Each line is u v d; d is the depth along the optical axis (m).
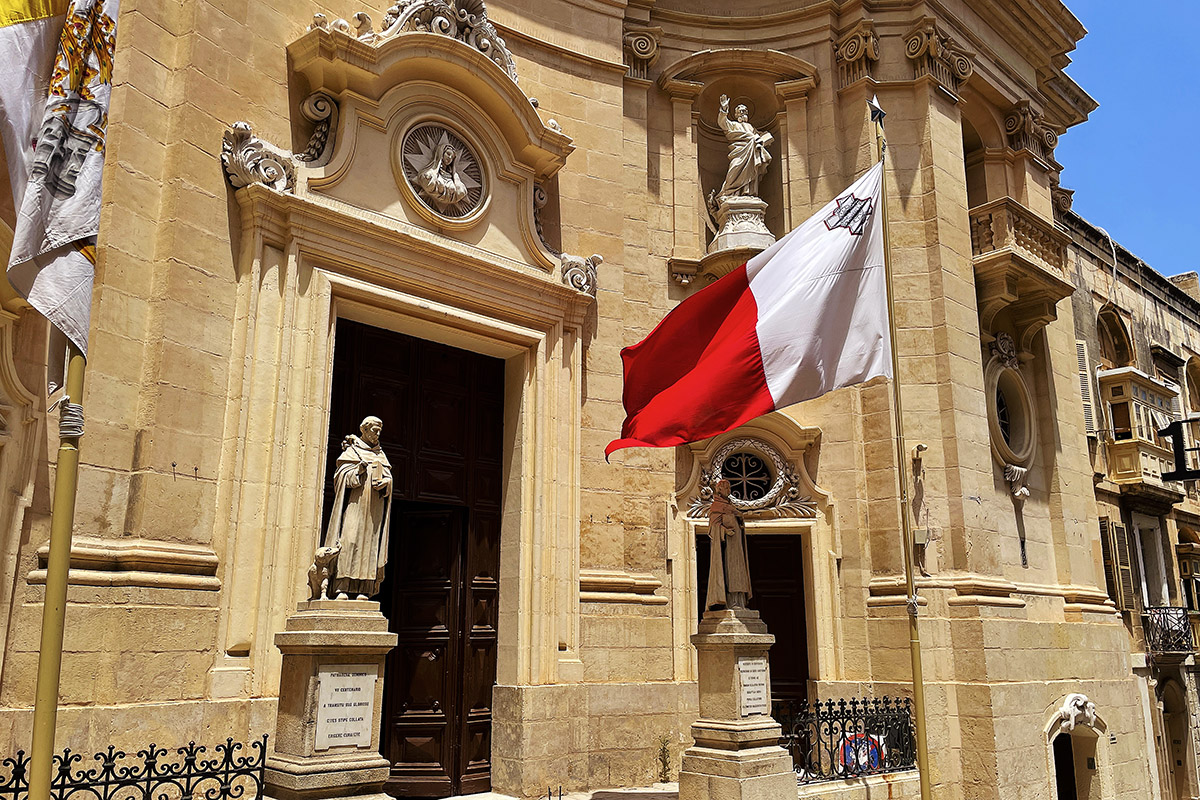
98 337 9.07
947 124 16.17
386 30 12.05
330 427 11.33
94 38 7.35
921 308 15.27
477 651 12.35
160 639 8.92
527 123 13.16
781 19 16.56
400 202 11.93
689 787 10.48
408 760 11.85
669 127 16.38
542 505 12.67
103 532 8.93
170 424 9.37
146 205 9.70
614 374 14.11
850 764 12.35
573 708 12.28
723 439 15.14
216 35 10.43
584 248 14.27
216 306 10.02
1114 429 22.06
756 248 15.36
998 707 13.46
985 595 14.09
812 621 14.60
